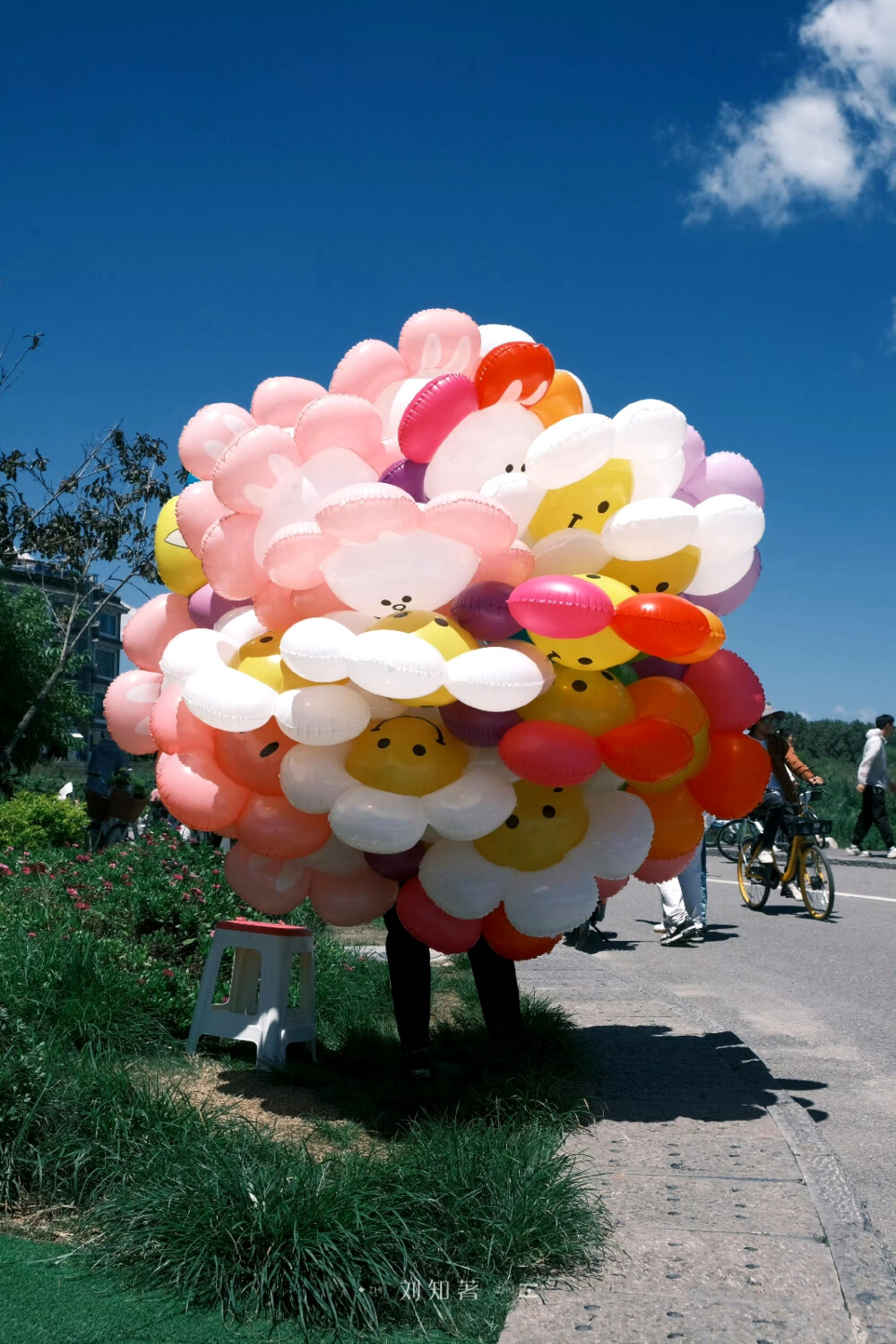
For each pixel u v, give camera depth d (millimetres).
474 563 4156
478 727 4152
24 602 21047
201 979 5840
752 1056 5664
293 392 4848
